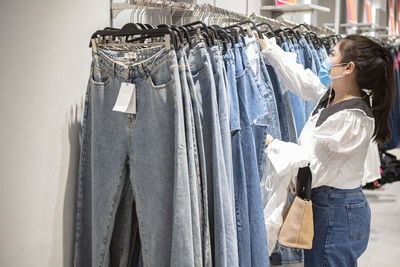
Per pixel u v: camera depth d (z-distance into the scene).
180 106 1.70
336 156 2.15
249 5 3.71
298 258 2.84
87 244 2.04
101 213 1.94
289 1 4.07
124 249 2.08
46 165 1.82
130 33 1.75
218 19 2.91
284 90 2.61
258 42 2.45
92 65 1.89
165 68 1.72
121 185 1.90
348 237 2.18
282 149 2.21
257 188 2.10
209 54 1.89
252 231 2.10
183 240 1.72
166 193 1.79
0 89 1.57
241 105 2.07
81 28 1.94
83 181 1.99
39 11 1.71
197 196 1.77
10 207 1.66
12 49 1.61
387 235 4.23
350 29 6.73
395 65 6.77
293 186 2.32
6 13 1.57
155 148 1.78
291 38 2.98
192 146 1.74
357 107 2.13
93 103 1.90
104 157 1.91
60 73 1.84
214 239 1.85
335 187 2.20
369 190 5.85
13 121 1.64
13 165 1.65
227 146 1.90
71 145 1.95
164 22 2.61
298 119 2.88
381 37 7.24
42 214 1.82
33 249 1.79
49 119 1.81
